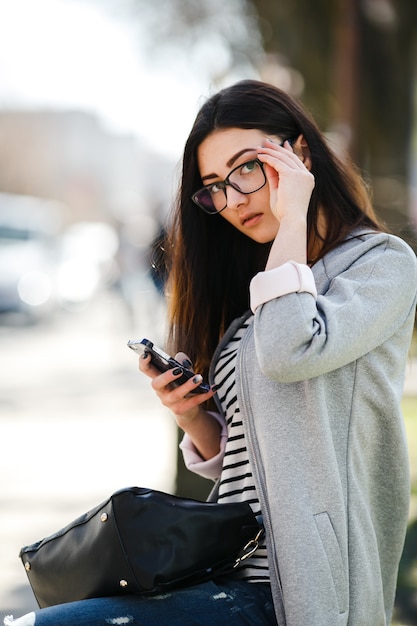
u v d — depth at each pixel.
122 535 2.61
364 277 2.74
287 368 2.57
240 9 16.64
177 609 2.62
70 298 27.14
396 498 2.82
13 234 23.50
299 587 2.59
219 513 2.65
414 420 10.08
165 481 7.97
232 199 2.97
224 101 2.98
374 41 12.20
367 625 2.70
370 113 12.27
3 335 21.34
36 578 2.85
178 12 17.12
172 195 3.45
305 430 2.66
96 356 18.05
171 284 3.41
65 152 80.75
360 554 2.67
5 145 76.00
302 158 3.01
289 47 13.84
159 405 12.55
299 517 2.62
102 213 83.25
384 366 2.78
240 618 2.65
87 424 11.08
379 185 11.77
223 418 3.25
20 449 9.59
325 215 2.98
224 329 3.40
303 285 2.62
